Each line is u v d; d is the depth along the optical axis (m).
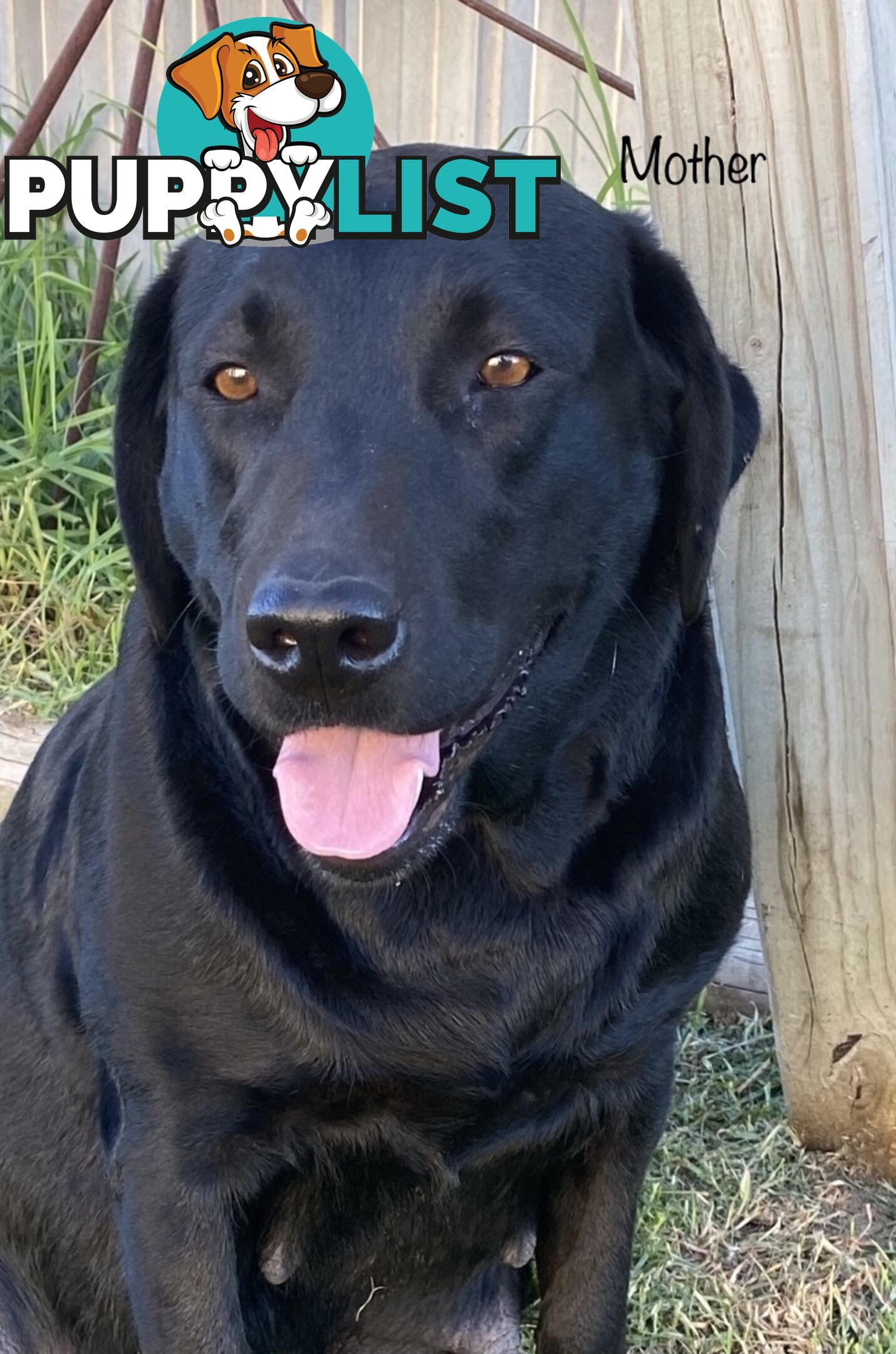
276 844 1.51
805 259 1.77
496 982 1.55
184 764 1.55
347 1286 1.83
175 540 1.60
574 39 3.41
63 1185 1.83
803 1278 2.01
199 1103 1.58
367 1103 1.58
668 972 1.65
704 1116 2.32
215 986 1.52
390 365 1.39
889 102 1.74
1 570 3.47
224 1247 1.63
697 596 1.60
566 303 1.47
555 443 1.45
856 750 1.98
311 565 1.24
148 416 1.68
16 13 4.17
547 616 1.49
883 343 1.76
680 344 1.59
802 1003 2.17
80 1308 1.90
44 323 3.59
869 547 1.87
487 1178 1.75
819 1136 2.26
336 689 1.26
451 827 1.47
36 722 3.04
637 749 1.60
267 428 1.44
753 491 1.91
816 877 2.07
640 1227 2.11
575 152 3.50
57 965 1.78
